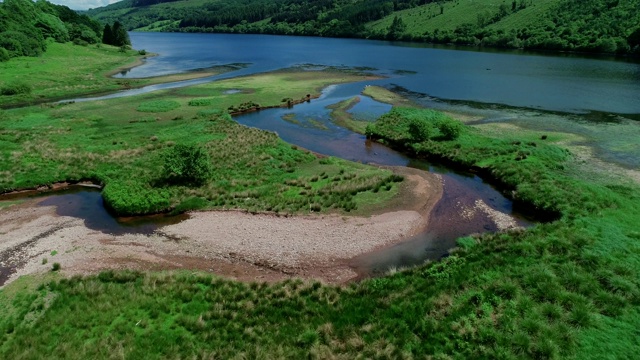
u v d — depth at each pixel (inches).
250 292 861.8
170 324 765.3
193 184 1396.4
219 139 1865.2
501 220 1167.6
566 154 1581.0
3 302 828.6
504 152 1605.6
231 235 1103.0
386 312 789.2
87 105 2539.4
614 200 1177.4
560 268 868.6
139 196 1254.3
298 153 1721.2
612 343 677.9
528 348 675.4
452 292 824.3
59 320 764.0
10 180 1406.3
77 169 1509.6
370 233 1102.4
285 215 1199.6
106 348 696.4
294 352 700.0
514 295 798.5
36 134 1910.7
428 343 709.3
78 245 1051.9
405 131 1958.7
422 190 1347.2
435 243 1060.5
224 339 732.7
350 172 1508.4
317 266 976.3
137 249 1040.8
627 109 2303.2
